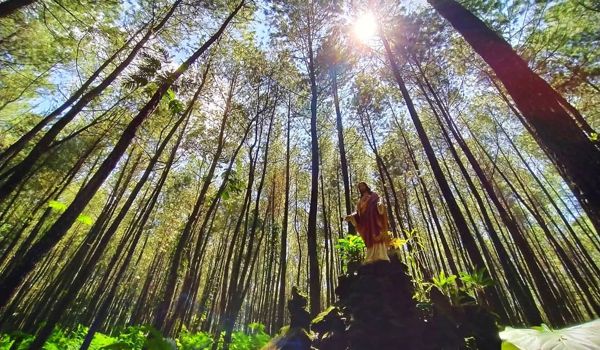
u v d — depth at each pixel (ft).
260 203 65.46
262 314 73.46
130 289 78.74
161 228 60.59
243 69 42.68
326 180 67.56
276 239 61.46
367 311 12.44
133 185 57.62
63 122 21.18
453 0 10.91
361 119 58.85
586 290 46.80
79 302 55.88
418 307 12.89
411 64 46.62
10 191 17.56
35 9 28.02
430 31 42.75
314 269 23.16
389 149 65.10
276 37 44.65
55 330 31.30
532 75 8.51
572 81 35.60
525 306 33.06
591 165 7.00
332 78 44.16
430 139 60.95
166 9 31.50
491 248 77.46
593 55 32.40
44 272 58.03
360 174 67.77
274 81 46.11
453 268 49.73
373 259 14.97
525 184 65.57
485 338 11.39
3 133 44.83
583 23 31.45
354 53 44.96
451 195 24.80
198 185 51.75
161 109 35.04
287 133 53.67
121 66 25.82
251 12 34.71
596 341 4.49
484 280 13.48
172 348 10.78
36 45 33.78
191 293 49.88
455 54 45.83
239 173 51.78
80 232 62.44
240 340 30.04
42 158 42.11
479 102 54.60
